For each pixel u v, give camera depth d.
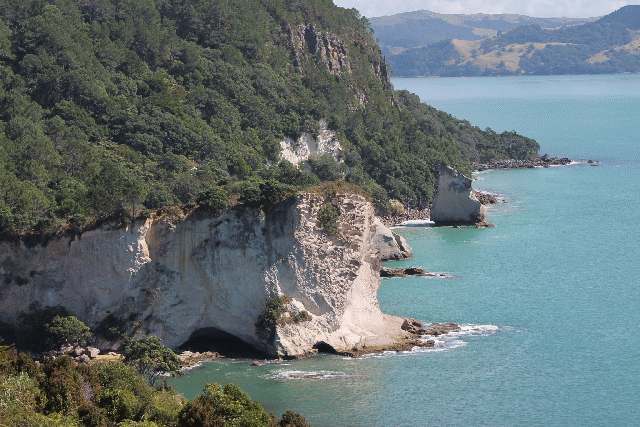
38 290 137.50
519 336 137.62
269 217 137.12
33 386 97.31
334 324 135.88
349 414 112.81
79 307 137.00
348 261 139.75
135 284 136.12
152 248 136.88
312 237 138.62
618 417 111.81
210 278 136.00
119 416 98.25
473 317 146.38
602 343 134.38
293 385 121.56
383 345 134.62
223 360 131.75
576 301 153.38
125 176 148.12
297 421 99.62
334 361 130.38
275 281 135.88
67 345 133.25
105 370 106.50
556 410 113.81
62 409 96.56
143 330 135.00
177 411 100.94
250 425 95.62
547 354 130.62
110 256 136.12
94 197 137.50
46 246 137.62
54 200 150.25
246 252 136.00
